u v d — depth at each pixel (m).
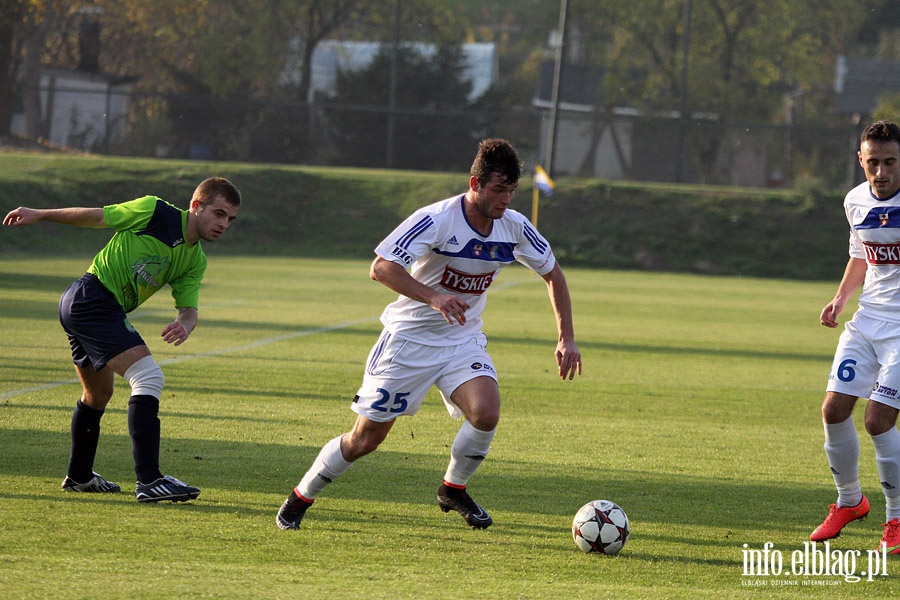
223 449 23.92
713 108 179.62
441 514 18.84
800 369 44.50
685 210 124.75
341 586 14.18
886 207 18.39
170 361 38.38
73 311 18.45
